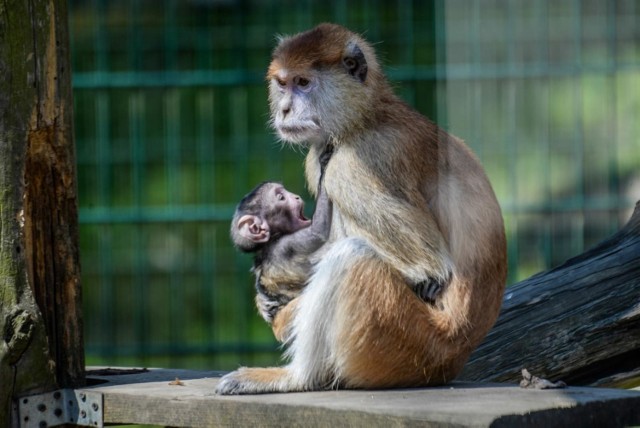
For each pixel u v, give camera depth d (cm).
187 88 2133
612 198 1780
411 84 1975
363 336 1005
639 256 1159
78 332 1066
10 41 1014
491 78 1107
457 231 1048
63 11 1051
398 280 1025
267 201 1216
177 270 2178
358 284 1013
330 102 1112
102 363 2003
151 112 2336
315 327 1018
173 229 2169
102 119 1995
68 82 1057
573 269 1180
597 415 890
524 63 1117
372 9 2397
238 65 2373
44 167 1051
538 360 1142
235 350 1970
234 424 939
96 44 2361
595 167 1788
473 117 1123
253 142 2339
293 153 2322
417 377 1023
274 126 1185
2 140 1012
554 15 1085
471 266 1038
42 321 1029
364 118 1098
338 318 1011
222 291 2258
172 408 973
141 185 2066
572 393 931
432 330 1023
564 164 1752
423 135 1092
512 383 1068
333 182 1081
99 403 1011
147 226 2148
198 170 2389
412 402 902
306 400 931
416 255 1041
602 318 1138
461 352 1036
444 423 833
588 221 1775
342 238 1090
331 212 1150
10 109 1014
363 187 1065
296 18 2414
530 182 1741
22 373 1012
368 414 871
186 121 2344
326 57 1126
